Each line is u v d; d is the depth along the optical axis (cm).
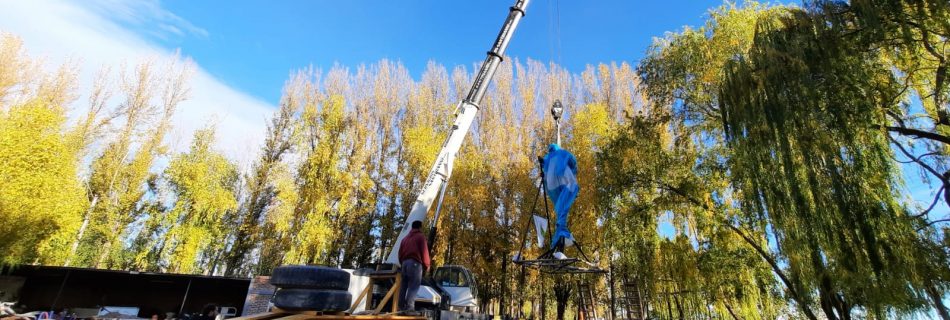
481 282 2331
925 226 891
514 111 3045
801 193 912
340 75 3188
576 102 3047
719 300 1473
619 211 1485
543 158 887
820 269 921
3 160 1523
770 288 1474
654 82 1514
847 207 852
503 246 2273
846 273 858
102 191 2716
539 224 855
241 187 3362
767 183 981
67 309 1909
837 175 867
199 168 2647
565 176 820
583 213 1814
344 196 2406
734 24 1366
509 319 2056
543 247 836
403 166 2712
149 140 2880
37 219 1580
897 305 796
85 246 2662
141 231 2842
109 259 2633
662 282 1542
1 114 1658
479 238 2295
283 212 2486
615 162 1502
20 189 1540
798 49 945
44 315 1623
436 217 1041
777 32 1030
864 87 885
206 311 1919
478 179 2395
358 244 2536
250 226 2819
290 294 357
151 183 3044
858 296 882
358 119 2936
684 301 1537
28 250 1566
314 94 3131
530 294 2203
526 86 3133
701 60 1391
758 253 1434
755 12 1377
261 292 1521
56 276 1861
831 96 894
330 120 2588
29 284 1920
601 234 1611
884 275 820
